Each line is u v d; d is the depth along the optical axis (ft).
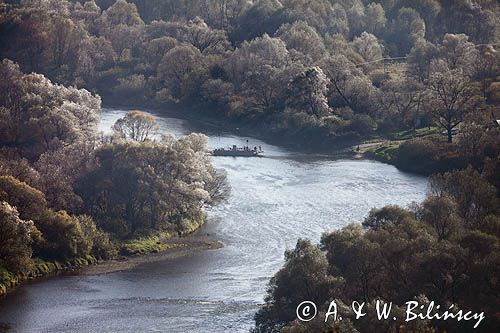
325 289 549.54
